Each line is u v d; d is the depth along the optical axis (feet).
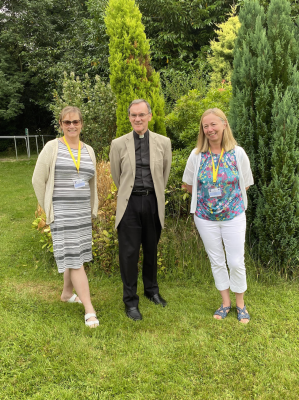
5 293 10.71
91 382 6.82
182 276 11.93
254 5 11.53
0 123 62.28
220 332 8.52
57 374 7.02
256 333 8.44
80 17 42.32
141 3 30.25
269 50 10.75
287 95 10.29
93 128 22.07
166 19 31.04
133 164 8.78
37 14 49.83
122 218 9.07
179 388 6.68
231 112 11.76
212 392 6.61
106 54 33.30
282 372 7.07
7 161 48.60
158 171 8.99
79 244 8.83
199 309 9.70
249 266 11.63
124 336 8.35
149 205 9.05
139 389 6.69
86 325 8.75
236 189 8.43
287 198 10.60
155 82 15.25
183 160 13.88
